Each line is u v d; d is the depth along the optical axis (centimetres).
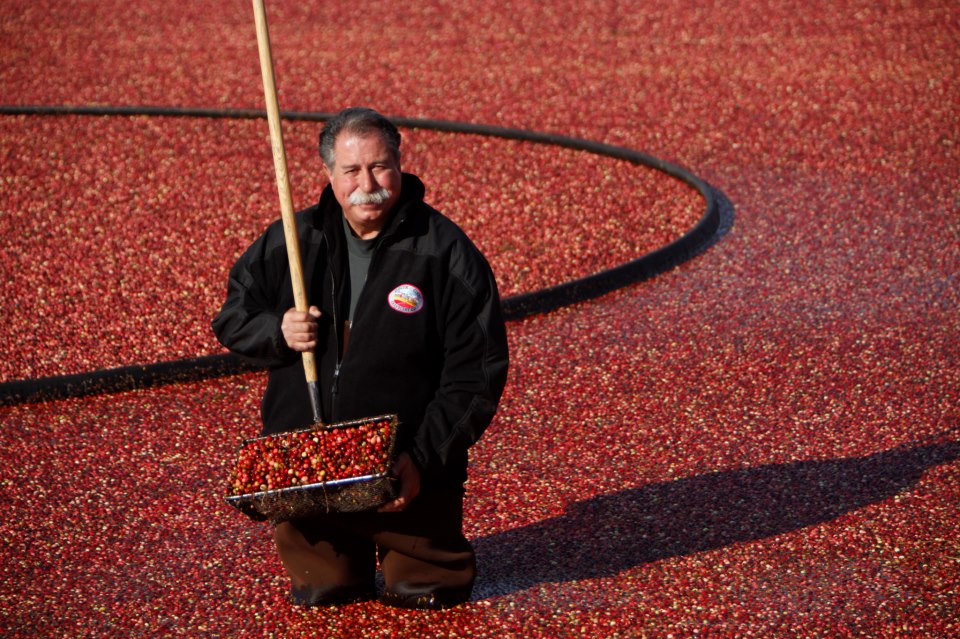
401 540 1404
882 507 1734
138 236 3234
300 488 1248
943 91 4497
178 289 2838
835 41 5294
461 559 1448
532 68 5097
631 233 3173
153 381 2275
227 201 3541
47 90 4916
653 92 4675
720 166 3775
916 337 2408
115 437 2066
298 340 1284
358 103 4688
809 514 1722
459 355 1316
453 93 4781
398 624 1455
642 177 3675
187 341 2516
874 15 5672
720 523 1706
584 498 1798
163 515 1786
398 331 1305
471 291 1298
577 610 1485
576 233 3183
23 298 2783
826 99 4469
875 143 3922
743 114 4334
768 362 2311
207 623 1484
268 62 1262
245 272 1369
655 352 2384
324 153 1277
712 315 2578
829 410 2089
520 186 3619
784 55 5116
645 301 2681
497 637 1427
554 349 2417
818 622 1448
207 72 5178
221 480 1897
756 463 1898
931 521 1688
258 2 1249
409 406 1326
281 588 1555
